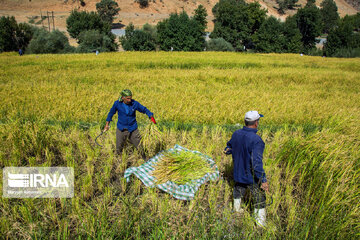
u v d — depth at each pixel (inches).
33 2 4119.1
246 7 2935.5
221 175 188.4
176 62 984.9
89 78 606.2
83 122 286.8
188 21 2247.8
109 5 3740.2
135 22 4020.7
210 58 1184.8
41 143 206.5
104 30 2321.6
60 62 945.5
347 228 129.3
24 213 135.6
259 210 139.1
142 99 377.1
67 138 230.2
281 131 280.2
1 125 227.9
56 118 300.5
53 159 202.2
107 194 157.3
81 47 1851.6
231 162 201.6
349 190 144.4
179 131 278.7
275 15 5442.9
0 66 831.1
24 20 3427.7
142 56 1250.0
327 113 343.9
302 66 1082.7
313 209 147.5
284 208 158.6
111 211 148.7
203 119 314.5
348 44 2549.2
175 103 352.5
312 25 3016.7
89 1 4389.8
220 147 229.5
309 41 3144.7
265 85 595.2
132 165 200.7
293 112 348.2
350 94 517.0
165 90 477.1
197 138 254.5
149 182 171.6
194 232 131.6
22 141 200.8
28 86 487.2
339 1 7608.3
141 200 160.6
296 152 192.2
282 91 529.7
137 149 209.3
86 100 362.9
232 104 363.3
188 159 186.2
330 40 2628.0
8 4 3922.2
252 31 3061.0
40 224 130.8
